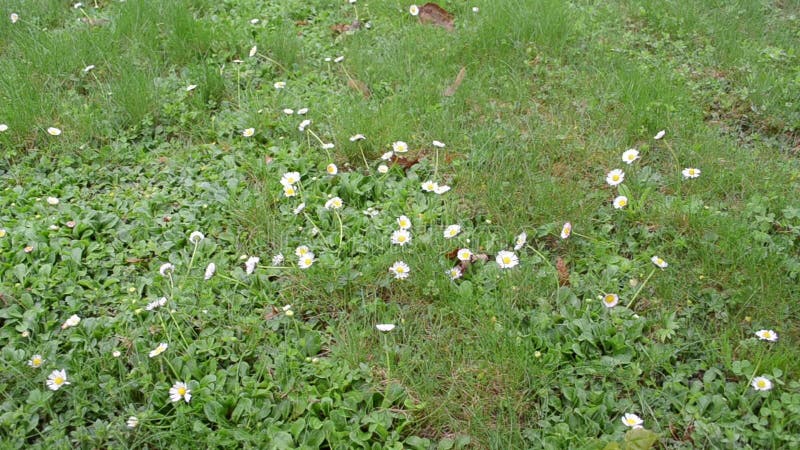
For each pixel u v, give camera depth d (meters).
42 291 0.79
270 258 0.85
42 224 0.88
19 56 1.22
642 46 1.27
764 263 0.81
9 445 0.64
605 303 0.75
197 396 0.68
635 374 0.70
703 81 1.16
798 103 1.09
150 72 1.17
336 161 1.01
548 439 0.64
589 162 0.98
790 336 0.74
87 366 0.70
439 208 0.90
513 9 1.30
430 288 0.79
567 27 1.26
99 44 1.22
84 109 1.08
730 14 1.34
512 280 0.80
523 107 1.10
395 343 0.75
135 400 0.70
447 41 1.24
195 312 0.77
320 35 1.30
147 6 1.31
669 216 0.88
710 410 0.67
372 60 1.20
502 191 0.92
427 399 0.69
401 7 1.38
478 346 0.73
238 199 0.92
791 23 1.35
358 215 0.90
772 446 0.63
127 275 0.82
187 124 1.08
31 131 1.05
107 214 0.90
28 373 0.70
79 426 0.67
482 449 0.65
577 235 0.86
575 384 0.69
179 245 0.86
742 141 1.04
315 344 0.74
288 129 1.06
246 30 1.29
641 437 0.63
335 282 0.80
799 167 0.98
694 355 0.73
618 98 1.10
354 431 0.65
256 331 0.75
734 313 0.77
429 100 1.10
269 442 0.64
